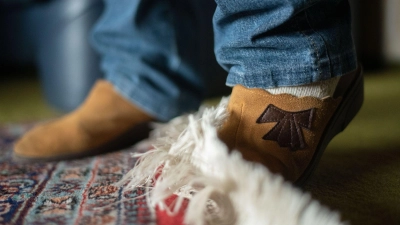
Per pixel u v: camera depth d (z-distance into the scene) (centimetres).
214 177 66
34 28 178
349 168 85
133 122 108
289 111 74
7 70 287
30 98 201
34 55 243
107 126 106
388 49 230
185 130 75
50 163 100
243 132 74
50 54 163
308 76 74
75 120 106
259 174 64
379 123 114
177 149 72
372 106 135
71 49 155
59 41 157
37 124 142
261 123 74
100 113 106
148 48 108
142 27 107
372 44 234
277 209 62
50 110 171
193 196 67
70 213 69
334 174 82
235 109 75
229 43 77
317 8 74
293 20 73
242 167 65
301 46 73
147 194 72
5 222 67
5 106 184
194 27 117
